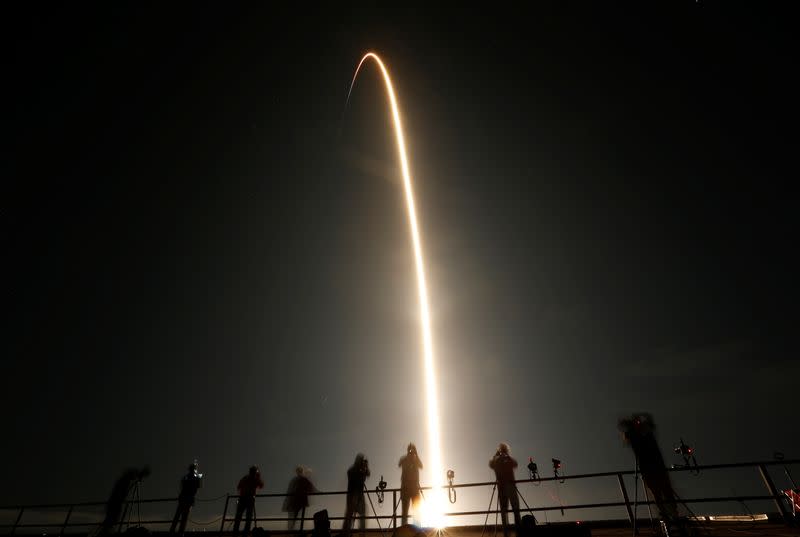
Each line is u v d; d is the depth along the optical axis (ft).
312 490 39.45
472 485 33.78
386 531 35.27
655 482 27.09
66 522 44.11
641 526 32.27
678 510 26.50
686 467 28.14
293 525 38.58
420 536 32.94
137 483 44.11
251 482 40.96
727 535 25.26
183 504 41.14
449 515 33.32
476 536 35.35
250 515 39.40
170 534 39.86
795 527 25.32
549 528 24.18
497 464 33.55
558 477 31.48
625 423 29.53
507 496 31.83
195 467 43.42
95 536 41.50
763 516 29.58
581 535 23.62
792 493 28.68
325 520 34.04
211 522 40.27
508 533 34.09
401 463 36.76
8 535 46.01
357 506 36.04
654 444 28.12
